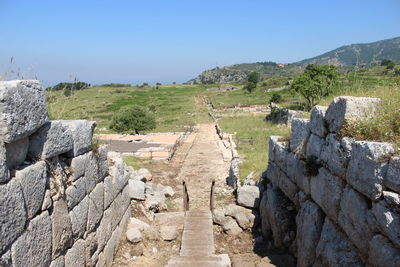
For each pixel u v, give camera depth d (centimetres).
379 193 382
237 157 1436
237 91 8675
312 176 580
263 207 778
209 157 1875
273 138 870
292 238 673
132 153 1819
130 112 2919
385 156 381
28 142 373
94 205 541
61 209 423
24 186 342
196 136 2889
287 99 4953
